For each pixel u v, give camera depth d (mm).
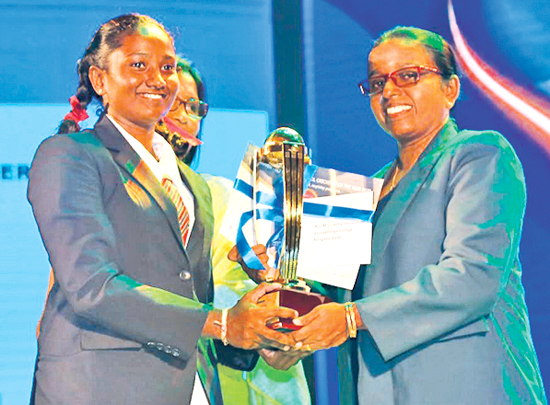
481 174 3088
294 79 4371
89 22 4184
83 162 2865
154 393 2781
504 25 4293
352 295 3203
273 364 3203
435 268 3014
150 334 2766
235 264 3625
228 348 3186
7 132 4035
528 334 3150
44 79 4121
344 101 4391
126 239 2844
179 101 3703
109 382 2754
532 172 4215
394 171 3336
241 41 4359
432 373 2988
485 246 3008
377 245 3150
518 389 2992
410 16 4398
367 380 3078
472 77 4277
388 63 3223
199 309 2842
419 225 3105
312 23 4418
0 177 3990
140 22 3018
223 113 4297
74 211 2809
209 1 4344
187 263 2904
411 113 3193
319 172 3176
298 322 2951
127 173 2912
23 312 3898
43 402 2777
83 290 2752
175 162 3094
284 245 3039
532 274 4160
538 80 4242
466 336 3014
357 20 4430
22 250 3945
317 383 4211
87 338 2785
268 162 3170
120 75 2938
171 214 2900
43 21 4152
